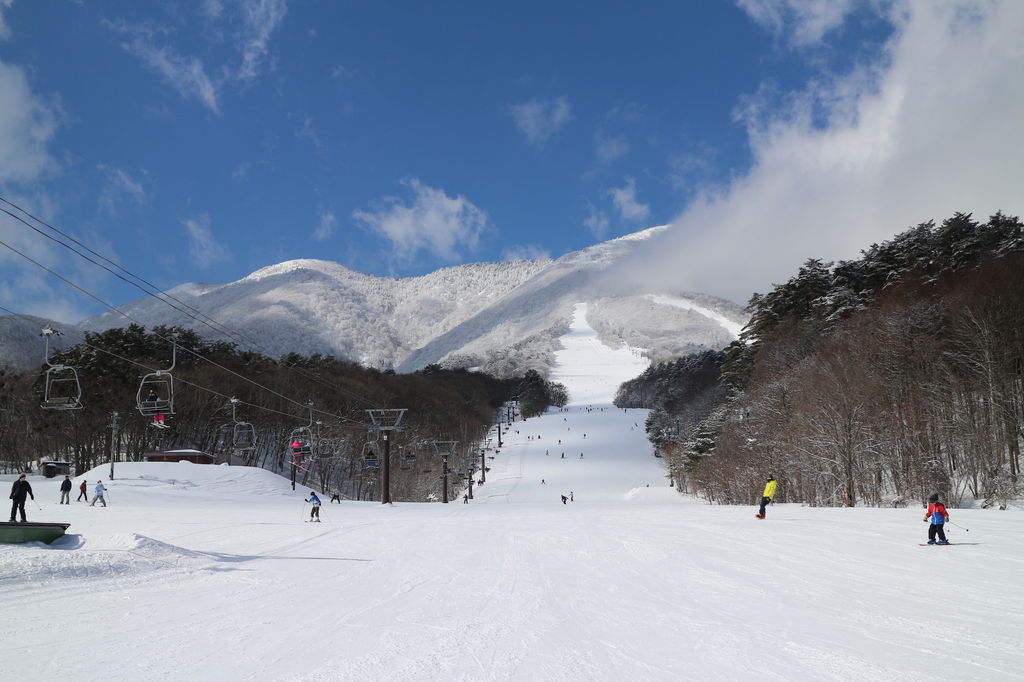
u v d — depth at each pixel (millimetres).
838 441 51812
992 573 16875
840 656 10156
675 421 163625
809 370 64188
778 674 9328
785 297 95750
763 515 32531
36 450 90312
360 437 102750
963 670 9391
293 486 67625
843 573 17375
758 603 14297
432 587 16531
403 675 9367
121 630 11828
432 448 116688
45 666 9680
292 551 22812
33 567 15633
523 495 117125
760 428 68562
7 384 85250
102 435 85125
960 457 53938
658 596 15242
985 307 52562
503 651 10688
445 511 48938
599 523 33188
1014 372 50844
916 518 30156
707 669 9633
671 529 28844
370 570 19156
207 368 91062
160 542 19531
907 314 58594
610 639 11453
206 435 93875
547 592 15828
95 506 42438
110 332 95812
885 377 55844
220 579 17125
